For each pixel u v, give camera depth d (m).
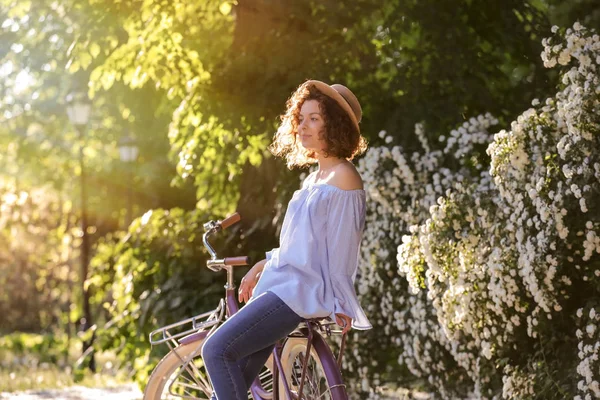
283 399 4.59
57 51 14.24
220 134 9.19
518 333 6.26
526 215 5.74
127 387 11.93
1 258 24.28
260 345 4.23
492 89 8.62
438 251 6.30
